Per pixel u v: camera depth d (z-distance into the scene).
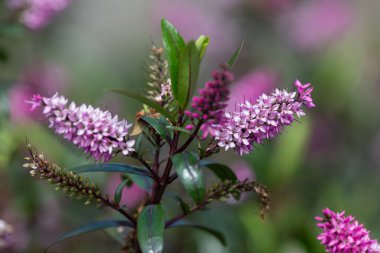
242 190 3.54
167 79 3.62
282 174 7.19
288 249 6.51
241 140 3.20
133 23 11.87
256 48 11.52
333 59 9.66
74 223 7.37
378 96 10.19
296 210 7.14
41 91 8.55
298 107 3.25
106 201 3.54
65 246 7.39
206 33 11.33
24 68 8.94
